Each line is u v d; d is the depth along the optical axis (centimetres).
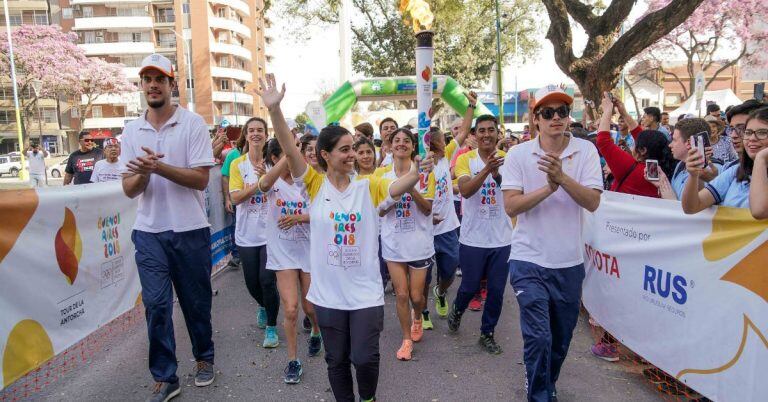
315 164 490
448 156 718
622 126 742
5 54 4325
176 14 6106
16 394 421
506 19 2734
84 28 6075
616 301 459
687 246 366
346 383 346
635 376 446
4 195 395
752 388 313
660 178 418
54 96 5012
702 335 353
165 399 406
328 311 338
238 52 6431
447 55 2645
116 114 6088
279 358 495
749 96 4844
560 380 439
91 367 475
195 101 6128
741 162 337
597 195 347
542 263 365
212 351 448
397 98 1545
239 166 539
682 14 1070
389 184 345
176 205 411
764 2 2291
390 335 555
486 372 459
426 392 423
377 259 350
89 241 501
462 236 523
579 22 1244
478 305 636
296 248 466
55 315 444
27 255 412
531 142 374
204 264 429
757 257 309
